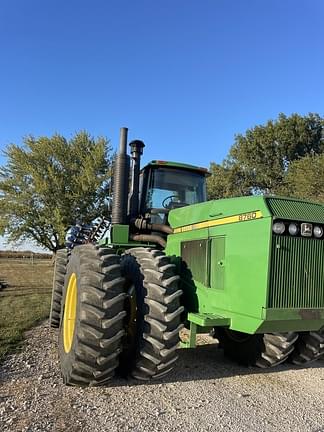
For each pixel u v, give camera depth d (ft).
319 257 12.82
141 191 19.58
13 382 14.23
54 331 23.08
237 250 13.21
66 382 13.85
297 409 12.76
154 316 13.50
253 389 14.44
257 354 16.24
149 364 13.53
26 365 16.22
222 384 14.89
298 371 16.76
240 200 13.47
